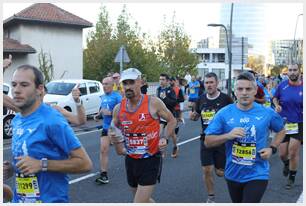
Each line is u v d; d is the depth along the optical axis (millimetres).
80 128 15445
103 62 38375
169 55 47344
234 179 4336
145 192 4812
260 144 4250
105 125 7535
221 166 6055
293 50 46562
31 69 3203
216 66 91688
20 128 3238
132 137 4855
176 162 9383
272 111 4316
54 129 3166
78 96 4043
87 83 18125
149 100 4852
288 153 7574
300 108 7395
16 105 3191
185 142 12398
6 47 30562
